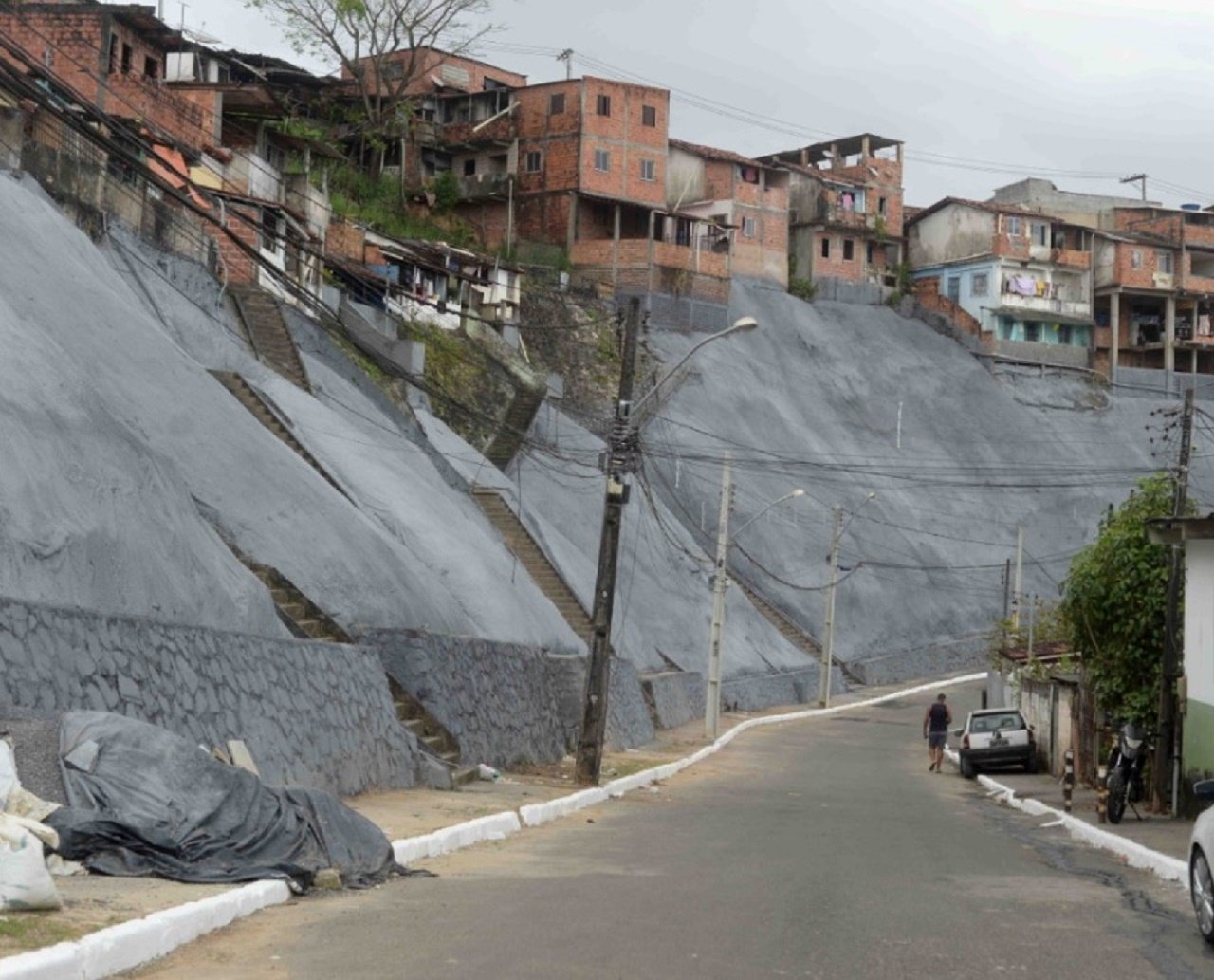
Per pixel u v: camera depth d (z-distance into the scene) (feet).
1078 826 72.49
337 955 30.76
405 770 75.66
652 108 280.10
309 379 145.59
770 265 306.96
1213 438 325.83
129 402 91.76
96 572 64.80
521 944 32.55
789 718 198.90
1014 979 30.09
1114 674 90.33
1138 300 343.46
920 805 90.58
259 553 90.33
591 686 90.99
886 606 270.05
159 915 30.78
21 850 30.60
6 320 74.84
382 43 259.80
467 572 127.34
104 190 128.16
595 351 251.39
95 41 167.84
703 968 30.17
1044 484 304.09
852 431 291.58
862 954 32.42
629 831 65.57
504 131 275.80
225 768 42.91
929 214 340.39
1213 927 35.37
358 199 243.60
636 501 224.94
